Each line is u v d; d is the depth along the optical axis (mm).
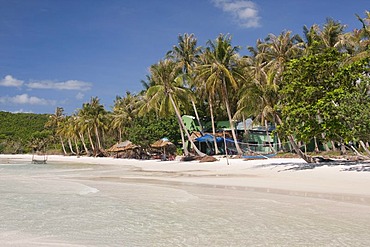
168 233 9406
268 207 12758
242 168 30875
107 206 13664
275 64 39062
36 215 12031
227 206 13203
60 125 96625
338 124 22172
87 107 79375
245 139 50406
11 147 109250
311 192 16172
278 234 9055
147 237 9055
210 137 49125
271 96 29688
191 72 49969
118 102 81250
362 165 24141
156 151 58781
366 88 22047
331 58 24547
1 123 125312
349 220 10406
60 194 17172
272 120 42031
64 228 10125
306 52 32688
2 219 11391
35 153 104875
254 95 30875
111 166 46531
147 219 11211
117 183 22594
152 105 44688
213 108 57500
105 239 8930
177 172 31672
